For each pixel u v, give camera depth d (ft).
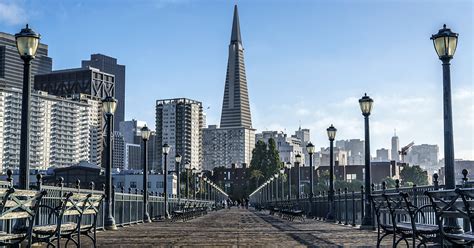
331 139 100.53
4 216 25.13
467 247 28.48
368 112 73.31
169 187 400.47
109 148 72.84
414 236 31.71
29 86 43.93
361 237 55.83
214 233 63.52
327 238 54.65
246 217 136.15
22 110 43.55
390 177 527.40
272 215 159.43
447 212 27.22
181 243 49.19
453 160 42.75
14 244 29.68
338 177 580.71
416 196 53.16
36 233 32.40
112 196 75.31
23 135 43.19
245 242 50.08
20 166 42.83
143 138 100.73
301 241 50.85
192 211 124.26
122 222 83.30
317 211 117.60
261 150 523.70
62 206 32.76
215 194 510.99
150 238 55.67
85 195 37.24
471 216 24.72
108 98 73.31
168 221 105.70
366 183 71.92
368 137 72.49
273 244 47.65
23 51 43.86
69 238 36.24
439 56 44.04
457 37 43.75
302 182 545.03
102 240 52.80
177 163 159.53
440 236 28.19
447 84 43.60
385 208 38.78
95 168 395.75
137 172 404.16
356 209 83.71
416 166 529.04
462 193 25.09
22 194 26.91
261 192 499.10
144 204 99.86
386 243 48.11
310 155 123.95
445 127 43.27
